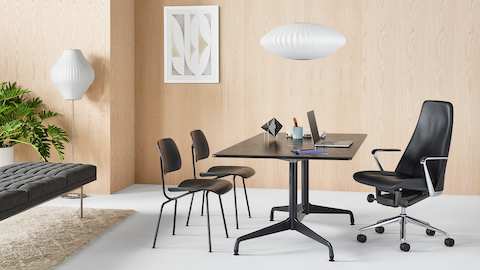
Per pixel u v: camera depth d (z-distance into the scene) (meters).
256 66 7.82
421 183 5.37
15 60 7.45
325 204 6.99
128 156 7.95
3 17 7.44
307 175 6.29
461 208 6.80
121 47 7.64
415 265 4.89
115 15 7.45
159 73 8.01
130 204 6.92
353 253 5.19
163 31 7.96
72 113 7.43
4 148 7.12
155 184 8.12
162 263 4.91
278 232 5.52
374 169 7.67
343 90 7.66
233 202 7.05
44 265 4.79
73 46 7.37
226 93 7.90
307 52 5.46
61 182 5.60
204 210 6.66
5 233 5.64
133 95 8.04
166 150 5.42
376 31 7.55
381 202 5.48
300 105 7.76
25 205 5.01
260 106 7.84
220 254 5.15
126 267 4.81
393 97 7.58
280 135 6.49
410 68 7.53
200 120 7.98
